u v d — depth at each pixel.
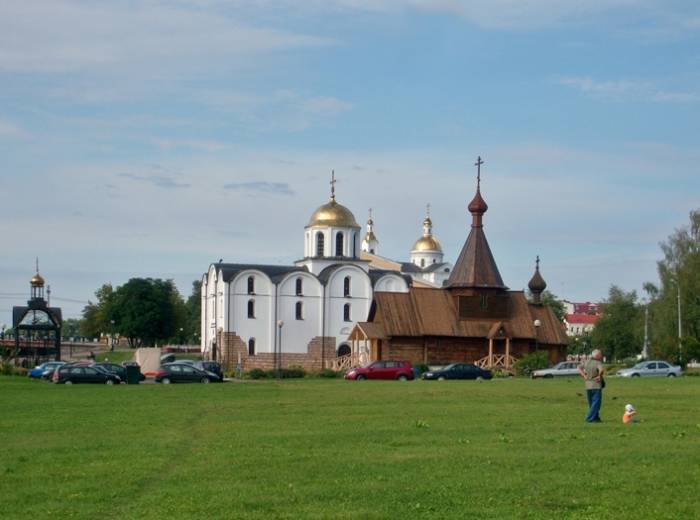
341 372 82.50
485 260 95.19
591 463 21.36
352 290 121.69
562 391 47.41
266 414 34.59
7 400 43.84
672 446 23.95
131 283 149.38
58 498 18.19
